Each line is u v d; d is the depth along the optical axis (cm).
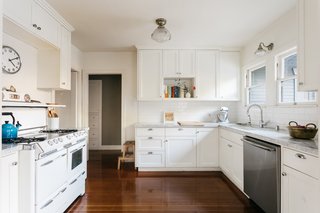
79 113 443
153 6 255
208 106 450
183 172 381
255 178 238
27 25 216
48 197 194
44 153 186
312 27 170
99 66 458
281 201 193
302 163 165
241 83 420
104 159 475
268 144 213
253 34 350
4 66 228
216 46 412
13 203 164
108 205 253
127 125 456
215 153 383
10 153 159
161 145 382
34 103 241
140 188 306
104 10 264
